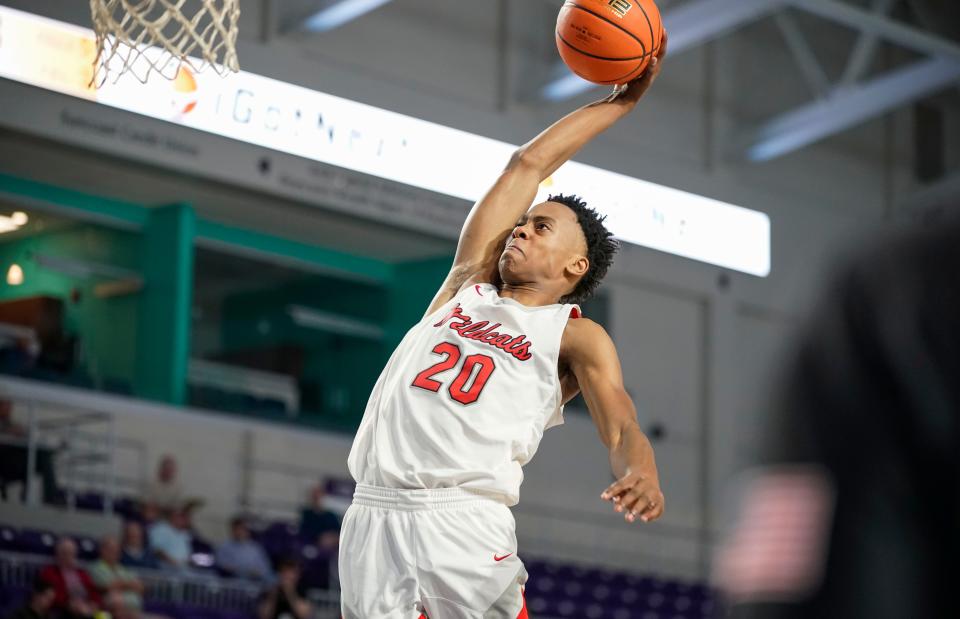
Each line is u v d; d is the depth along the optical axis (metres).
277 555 14.70
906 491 0.98
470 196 17.38
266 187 15.80
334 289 18.64
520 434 3.44
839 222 21.36
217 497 16.14
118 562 12.47
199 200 16.59
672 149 19.64
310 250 18.30
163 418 15.88
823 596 0.98
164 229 16.75
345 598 3.45
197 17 5.41
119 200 16.75
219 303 17.44
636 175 18.92
